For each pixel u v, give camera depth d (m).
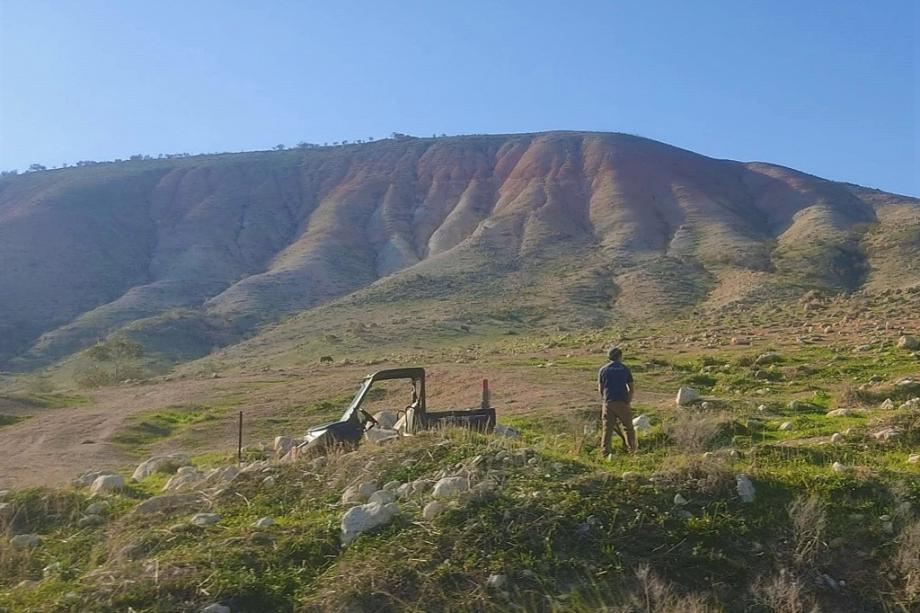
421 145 172.75
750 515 7.40
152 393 32.88
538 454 8.82
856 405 13.95
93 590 6.72
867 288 60.69
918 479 7.90
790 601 6.37
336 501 8.21
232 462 14.25
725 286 65.62
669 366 21.92
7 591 7.32
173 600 6.46
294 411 24.41
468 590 6.42
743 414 13.50
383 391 25.39
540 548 6.89
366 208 136.00
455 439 9.44
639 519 7.24
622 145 153.25
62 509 9.67
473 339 52.94
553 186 132.12
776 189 132.12
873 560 6.89
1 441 24.02
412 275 84.75
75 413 28.73
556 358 28.81
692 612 6.17
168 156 184.88
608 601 6.38
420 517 7.36
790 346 23.44
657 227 107.06
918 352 19.05
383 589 6.42
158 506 8.95
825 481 7.82
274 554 7.02
